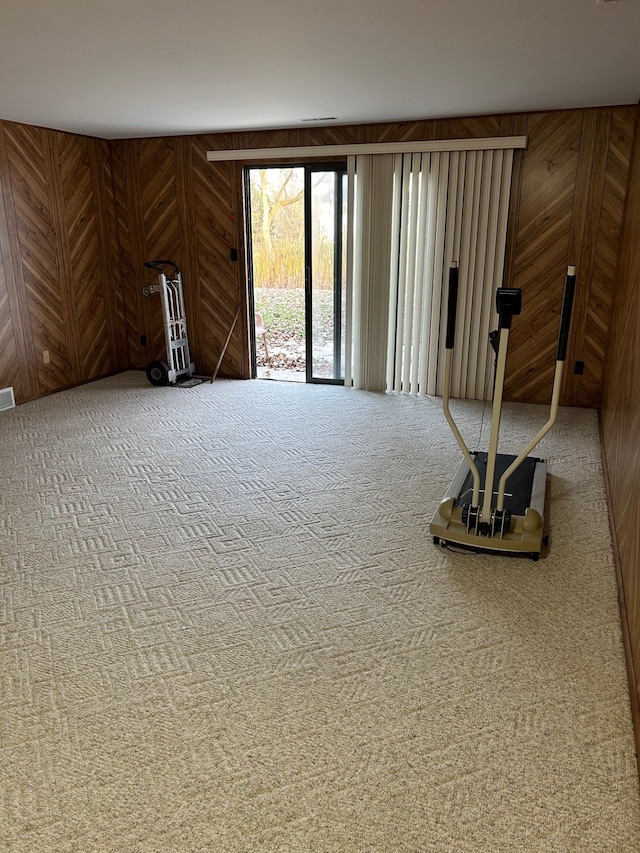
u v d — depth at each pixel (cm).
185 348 623
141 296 645
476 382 548
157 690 212
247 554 298
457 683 214
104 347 639
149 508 345
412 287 543
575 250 495
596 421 489
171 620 249
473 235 514
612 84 383
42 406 537
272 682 215
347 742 190
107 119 495
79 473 392
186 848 157
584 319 506
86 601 261
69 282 584
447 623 246
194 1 237
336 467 401
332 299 581
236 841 159
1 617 249
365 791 173
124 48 299
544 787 174
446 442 445
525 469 371
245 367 622
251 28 269
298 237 807
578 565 288
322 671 221
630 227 427
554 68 341
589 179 479
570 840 159
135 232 626
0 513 338
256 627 245
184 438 455
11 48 299
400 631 242
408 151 505
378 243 540
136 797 172
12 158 509
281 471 395
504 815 166
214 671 221
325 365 603
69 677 217
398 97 416
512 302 260
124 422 493
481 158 494
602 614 252
